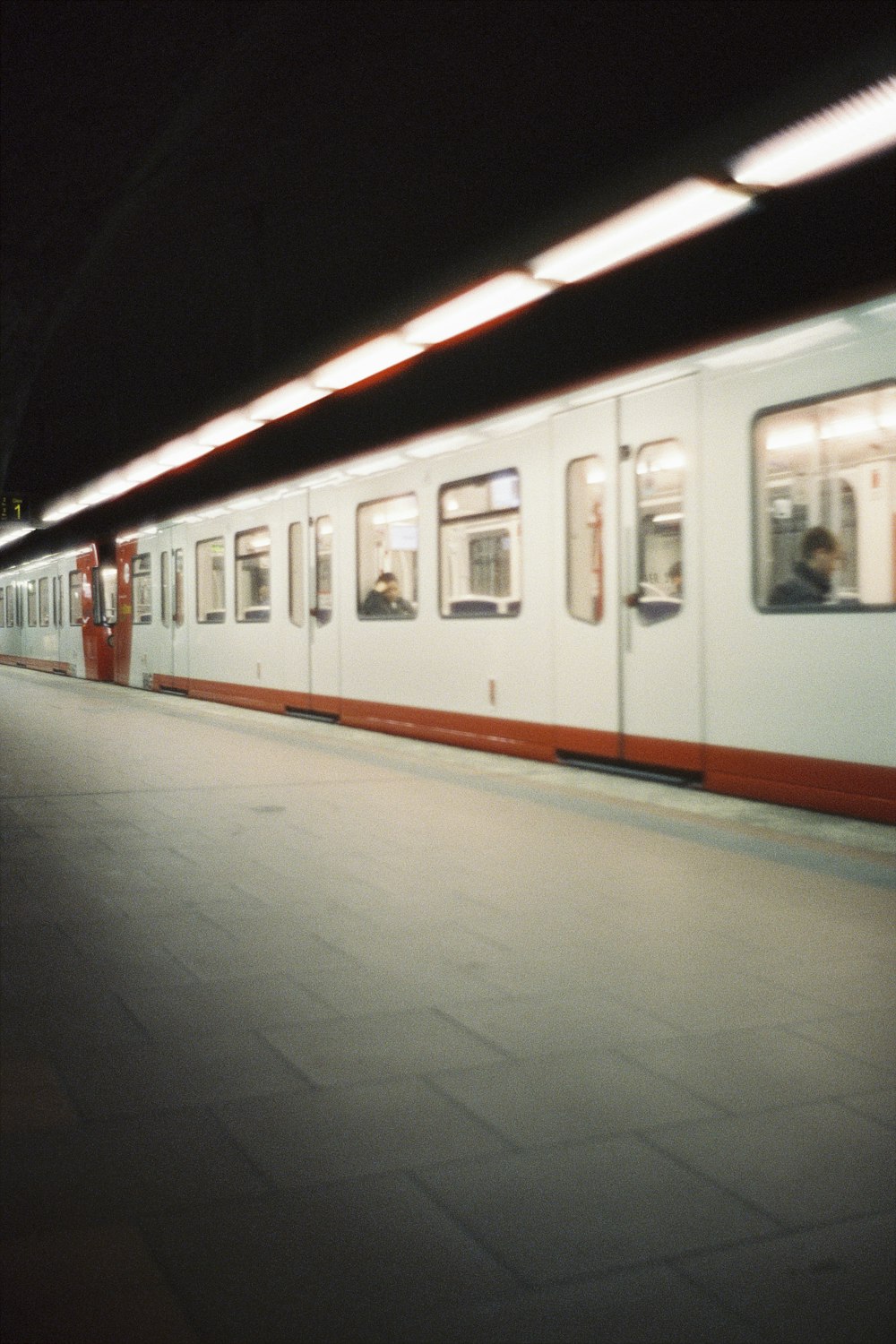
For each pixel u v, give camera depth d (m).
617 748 8.73
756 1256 2.27
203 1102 2.97
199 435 16.31
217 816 7.13
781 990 3.88
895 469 6.50
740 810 7.45
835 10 7.61
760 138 6.70
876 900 5.07
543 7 7.81
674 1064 3.25
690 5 7.80
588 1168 2.63
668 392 8.16
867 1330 2.03
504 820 7.00
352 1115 2.91
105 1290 2.12
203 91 6.52
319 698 13.41
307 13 7.25
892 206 10.84
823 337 6.96
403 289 13.19
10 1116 2.88
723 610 7.72
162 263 13.45
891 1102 3.00
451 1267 2.22
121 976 4.01
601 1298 2.12
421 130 9.78
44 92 5.57
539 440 9.48
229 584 15.89
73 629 24.48
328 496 13.02
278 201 11.43
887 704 6.64
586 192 10.09
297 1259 2.24
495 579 10.14
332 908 4.94
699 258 13.05
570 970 4.09
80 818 7.06
